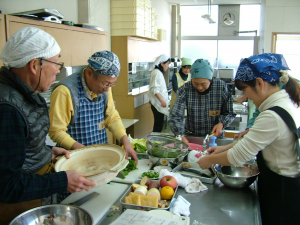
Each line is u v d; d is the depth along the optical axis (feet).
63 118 4.95
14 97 2.99
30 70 3.11
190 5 26.35
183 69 15.66
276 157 3.91
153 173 4.66
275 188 3.94
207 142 6.59
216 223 3.40
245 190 4.38
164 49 22.41
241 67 4.01
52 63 3.24
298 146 3.68
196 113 7.38
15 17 6.28
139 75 16.56
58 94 4.87
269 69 3.79
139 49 15.20
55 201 5.42
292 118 3.63
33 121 3.28
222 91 7.05
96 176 3.36
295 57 28.27
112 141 11.96
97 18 12.11
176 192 4.25
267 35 22.90
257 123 3.82
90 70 4.91
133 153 5.29
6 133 2.83
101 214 3.57
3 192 2.79
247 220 3.48
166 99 14.79
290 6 22.09
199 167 5.03
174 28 26.02
